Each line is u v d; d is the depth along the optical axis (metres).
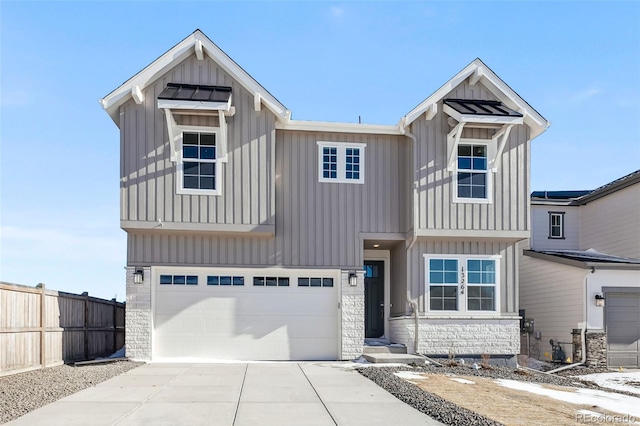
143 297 13.45
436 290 14.33
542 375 12.70
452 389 9.54
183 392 9.01
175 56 13.28
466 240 14.45
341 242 14.33
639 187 17.53
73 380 10.08
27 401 8.05
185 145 13.34
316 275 14.38
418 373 11.38
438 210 14.02
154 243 13.59
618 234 18.41
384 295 16.08
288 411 7.65
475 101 14.33
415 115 13.96
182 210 13.09
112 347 16.86
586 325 14.79
